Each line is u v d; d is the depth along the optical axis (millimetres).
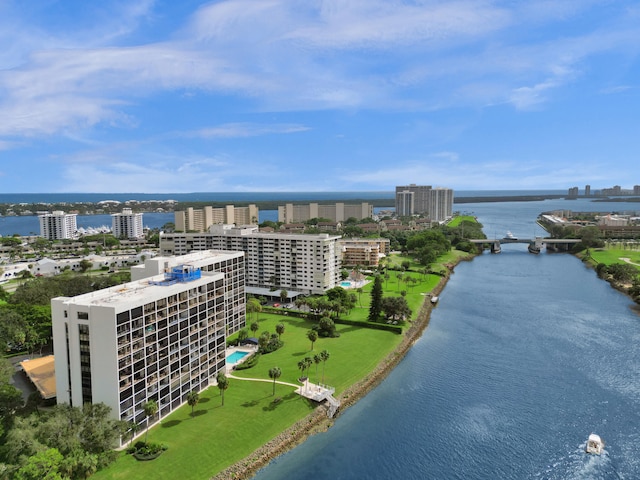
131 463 96312
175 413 118188
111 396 101875
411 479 100000
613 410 127000
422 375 150750
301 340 175875
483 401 133125
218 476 95312
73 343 103125
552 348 172875
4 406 109625
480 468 103625
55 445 88375
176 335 120875
